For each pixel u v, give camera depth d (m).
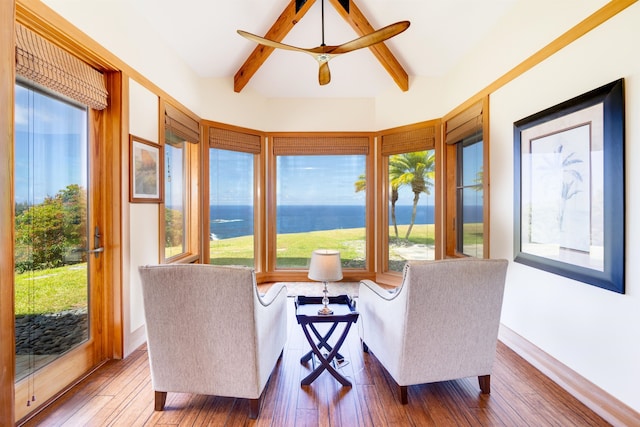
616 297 1.65
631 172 1.58
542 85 2.19
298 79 4.20
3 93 0.93
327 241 4.69
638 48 1.55
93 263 2.26
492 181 2.81
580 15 1.87
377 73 4.11
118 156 2.31
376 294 2.10
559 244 2.01
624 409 1.60
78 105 2.12
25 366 1.72
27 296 1.74
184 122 3.38
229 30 3.20
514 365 2.25
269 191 4.58
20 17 1.63
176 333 1.65
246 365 1.65
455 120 3.52
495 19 2.71
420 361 1.75
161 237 2.90
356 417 1.70
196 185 3.80
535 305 2.26
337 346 2.04
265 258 4.56
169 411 1.75
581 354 1.86
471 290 1.71
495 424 1.65
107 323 2.32
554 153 2.05
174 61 3.18
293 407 1.79
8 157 0.95
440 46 3.31
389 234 4.56
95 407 1.78
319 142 4.56
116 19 2.26
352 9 3.07
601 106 1.71
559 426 1.63
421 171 4.21
